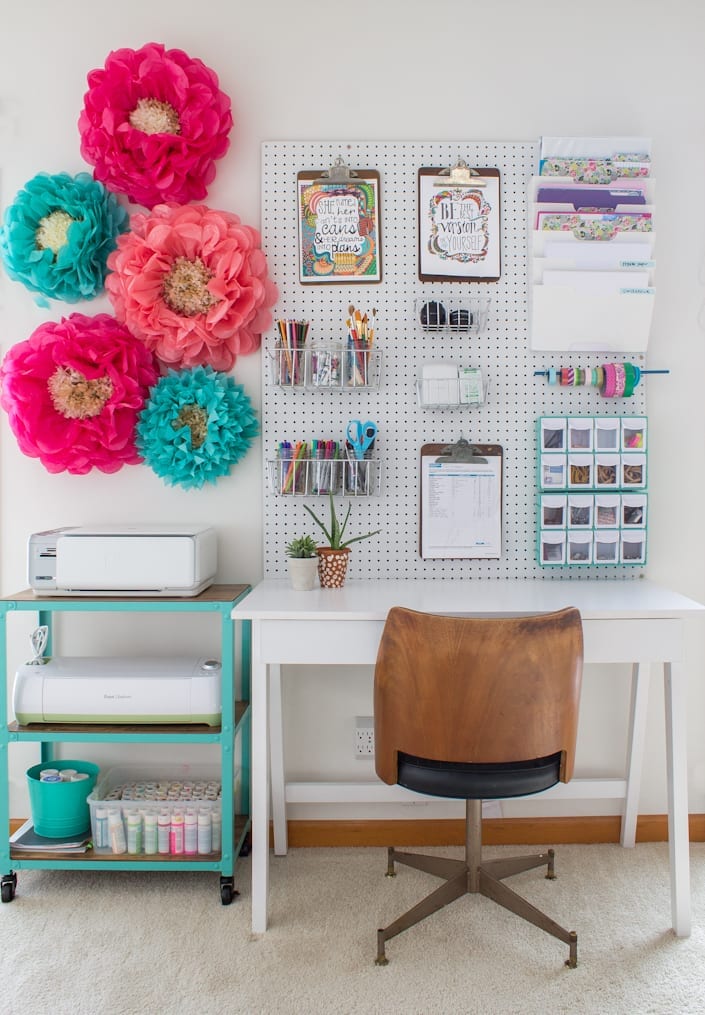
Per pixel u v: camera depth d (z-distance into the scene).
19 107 2.34
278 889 2.15
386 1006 1.70
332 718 2.42
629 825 2.37
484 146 2.35
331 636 1.93
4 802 2.10
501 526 2.38
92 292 2.29
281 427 2.36
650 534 2.41
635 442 2.33
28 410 2.21
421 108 2.36
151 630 2.42
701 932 1.96
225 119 2.29
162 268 2.23
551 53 2.36
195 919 2.02
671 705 1.96
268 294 2.31
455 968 1.82
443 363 2.36
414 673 1.73
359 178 2.34
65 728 2.12
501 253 2.36
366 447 2.27
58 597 2.13
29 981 1.78
